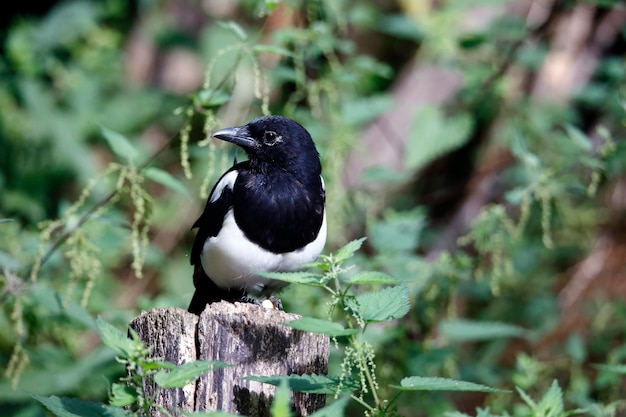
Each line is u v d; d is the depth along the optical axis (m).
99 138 14.00
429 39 12.69
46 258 8.79
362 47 14.24
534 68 13.19
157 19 14.75
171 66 14.73
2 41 14.85
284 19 11.66
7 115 13.70
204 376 6.23
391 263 10.18
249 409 6.21
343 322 9.97
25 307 9.52
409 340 10.52
